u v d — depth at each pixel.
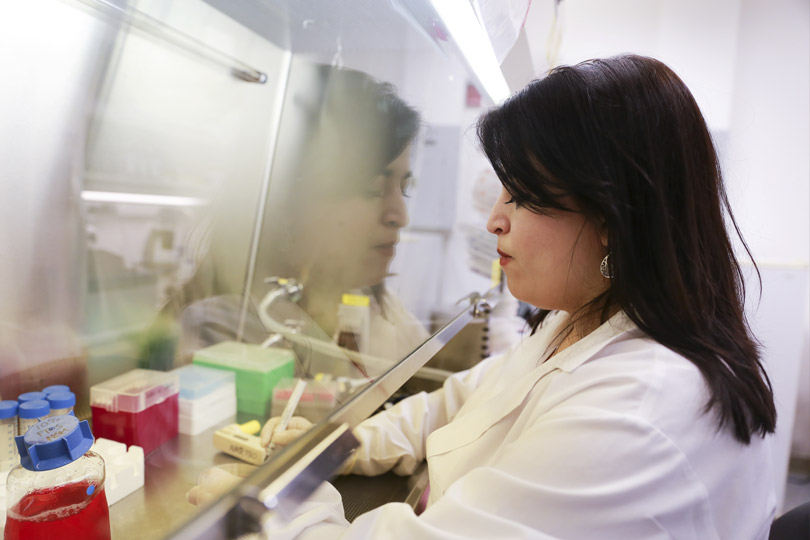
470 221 1.74
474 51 1.08
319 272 1.25
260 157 1.50
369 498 0.87
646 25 2.78
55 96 1.10
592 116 0.63
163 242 1.50
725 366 0.64
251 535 0.42
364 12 1.12
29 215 1.07
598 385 0.63
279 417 0.78
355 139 1.34
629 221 0.64
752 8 2.61
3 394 1.02
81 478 0.53
